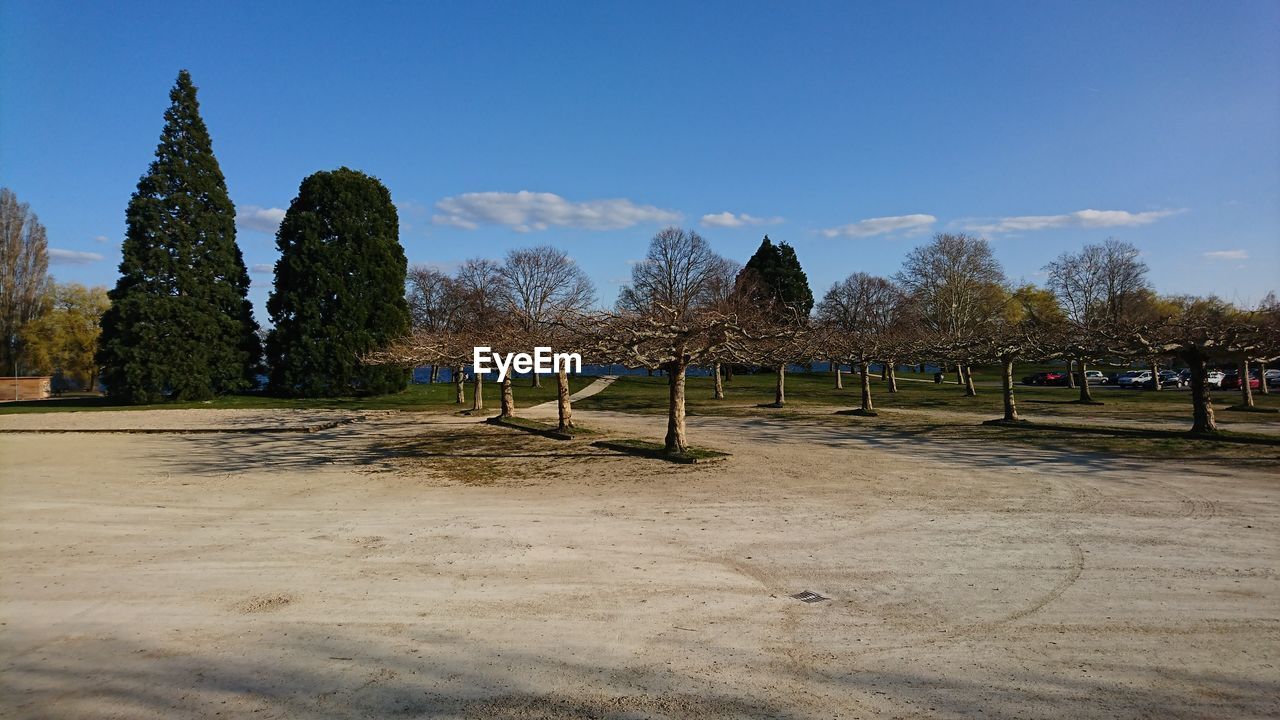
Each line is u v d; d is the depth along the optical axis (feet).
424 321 189.57
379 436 78.74
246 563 27.81
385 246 158.10
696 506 37.42
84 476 51.44
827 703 15.87
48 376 195.62
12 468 55.98
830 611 21.67
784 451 58.85
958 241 169.99
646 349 58.39
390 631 20.52
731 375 196.75
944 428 76.33
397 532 32.68
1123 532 30.40
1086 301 159.74
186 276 141.90
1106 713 15.23
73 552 29.68
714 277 158.81
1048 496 38.47
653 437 70.64
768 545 29.37
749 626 20.56
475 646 19.34
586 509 37.19
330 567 27.12
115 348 136.26
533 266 170.09
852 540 29.96
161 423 98.27
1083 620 20.56
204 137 149.07
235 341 148.87
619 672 17.61
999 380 197.67
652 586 24.30
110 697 16.63
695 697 16.22
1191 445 56.18
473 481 47.03
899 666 17.74
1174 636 19.27
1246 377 93.76
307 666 18.19
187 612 22.35
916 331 111.34
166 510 38.55
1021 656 18.17
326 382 147.54
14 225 198.70
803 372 223.92
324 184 154.71
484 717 15.42
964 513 34.71
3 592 24.44
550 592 23.80
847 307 188.14
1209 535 29.58
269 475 51.19
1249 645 18.63
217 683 17.28
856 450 59.21
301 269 149.48
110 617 21.97
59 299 200.54
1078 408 101.50
